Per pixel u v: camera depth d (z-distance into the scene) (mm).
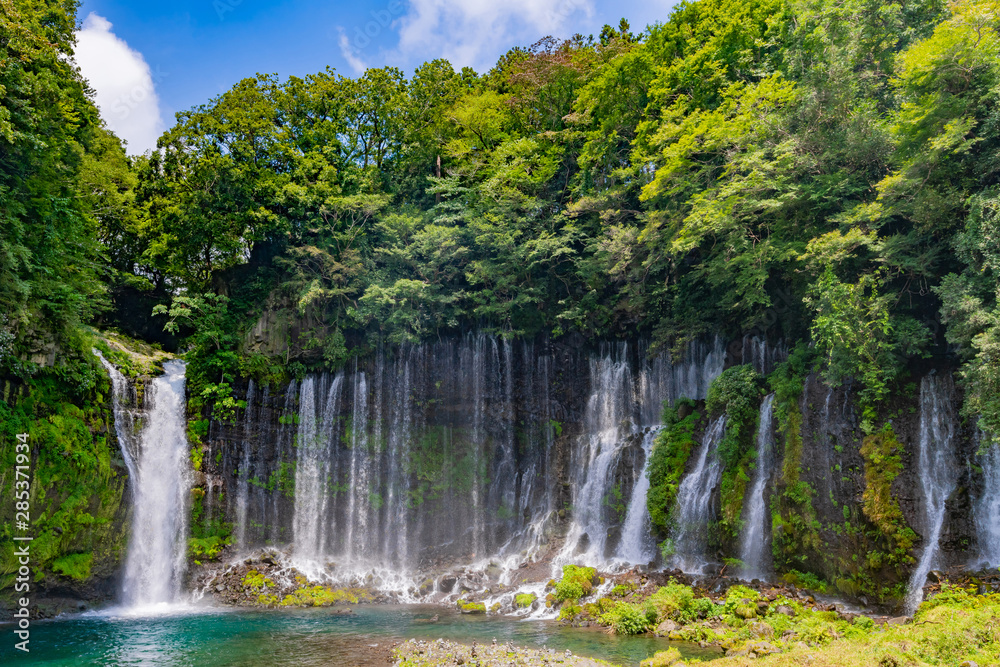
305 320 38031
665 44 39281
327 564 33281
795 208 28484
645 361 37688
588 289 38969
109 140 44438
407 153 45031
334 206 38719
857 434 24469
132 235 45062
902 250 24391
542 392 38688
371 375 38219
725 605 22062
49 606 26156
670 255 33906
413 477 37250
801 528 24375
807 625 19141
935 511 22359
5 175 26359
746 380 29312
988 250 20516
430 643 19922
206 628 23422
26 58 27609
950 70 22031
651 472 31250
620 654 18688
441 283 39250
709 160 31984
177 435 33562
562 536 33875
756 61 33812
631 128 39094
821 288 24859
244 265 40875
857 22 26688
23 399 26859
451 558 35062
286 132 42281
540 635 21344
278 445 35750
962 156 22656
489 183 39219
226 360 35656
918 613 19141
